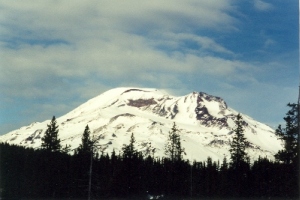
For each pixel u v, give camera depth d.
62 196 98.50
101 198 99.19
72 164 102.50
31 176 97.38
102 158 112.12
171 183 121.25
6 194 91.38
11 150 100.12
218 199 112.19
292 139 82.38
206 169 126.62
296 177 82.94
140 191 114.69
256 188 103.56
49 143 118.12
